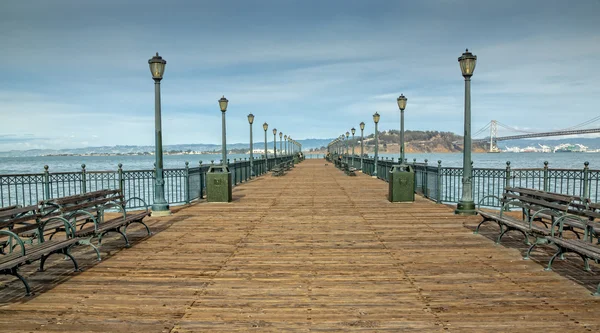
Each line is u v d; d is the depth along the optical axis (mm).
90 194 6570
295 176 25781
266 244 6859
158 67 9781
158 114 9922
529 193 6867
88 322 3756
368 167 27484
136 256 6094
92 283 4852
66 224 5473
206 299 4320
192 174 12828
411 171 12234
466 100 9641
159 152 9914
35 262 5738
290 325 3664
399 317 3822
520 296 4348
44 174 9281
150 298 4355
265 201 12672
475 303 4156
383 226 8414
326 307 4078
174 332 3545
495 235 7469
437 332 3510
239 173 19922
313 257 5996
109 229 6168
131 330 3586
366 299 4285
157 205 9883
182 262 5758
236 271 5320
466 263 5625
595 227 5125
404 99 16547
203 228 8305
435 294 4422
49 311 4012
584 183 9242
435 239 7160
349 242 6969
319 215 9883
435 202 12086
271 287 4688
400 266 5496
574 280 4855
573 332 3498
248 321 3758
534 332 3500
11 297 4395
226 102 16094
